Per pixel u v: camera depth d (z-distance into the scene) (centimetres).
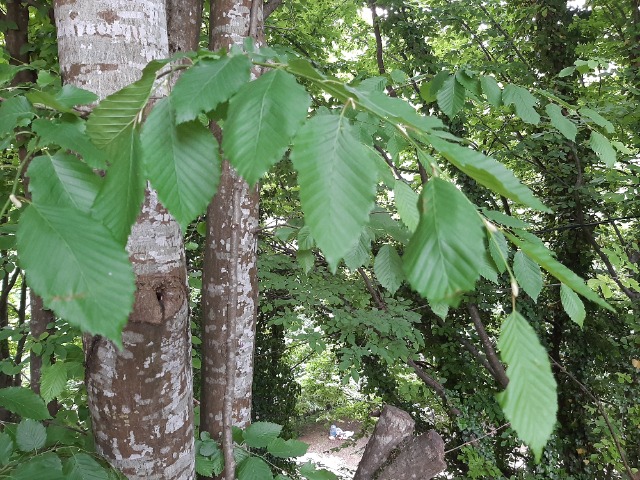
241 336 263
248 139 66
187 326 165
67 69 135
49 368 257
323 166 60
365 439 1106
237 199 235
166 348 153
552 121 212
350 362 445
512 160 718
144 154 73
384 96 71
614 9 632
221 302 255
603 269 745
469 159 61
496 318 758
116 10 133
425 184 64
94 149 76
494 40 734
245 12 251
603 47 616
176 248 153
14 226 234
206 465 211
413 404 766
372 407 855
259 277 473
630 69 525
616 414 666
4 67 136
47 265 58
